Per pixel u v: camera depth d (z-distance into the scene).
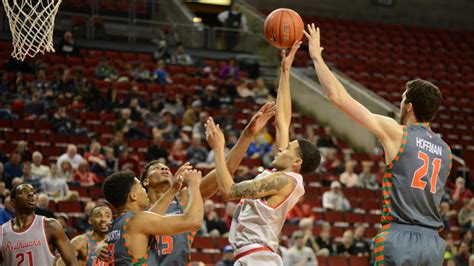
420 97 4.12
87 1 20.55
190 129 15.67
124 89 17.42
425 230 4.02
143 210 4.81
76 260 5.74
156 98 17.09
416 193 4.01
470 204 13.77
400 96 20.00
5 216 8.00
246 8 22.52
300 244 11.29
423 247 3.96
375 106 16.48
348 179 14.61
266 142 15.58
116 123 15.05
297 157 4.62
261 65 20.91
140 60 19.31
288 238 12.42
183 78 18.53
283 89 4.93
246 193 4.38
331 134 17.11
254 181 4.43
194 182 4.51
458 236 13.40
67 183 12.20
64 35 18.78
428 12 26.05
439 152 4.12
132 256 4.43
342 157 16.16
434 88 4.15
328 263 11.70
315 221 12.98
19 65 17.11
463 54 23.67
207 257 11.38
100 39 20.16
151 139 14.92
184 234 4.99
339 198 13.66
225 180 4.39
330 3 25.09
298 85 19.89
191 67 19.23
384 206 4.08
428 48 23.75
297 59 20.88
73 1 20.41
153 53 20.16
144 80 17.98
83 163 12.51
